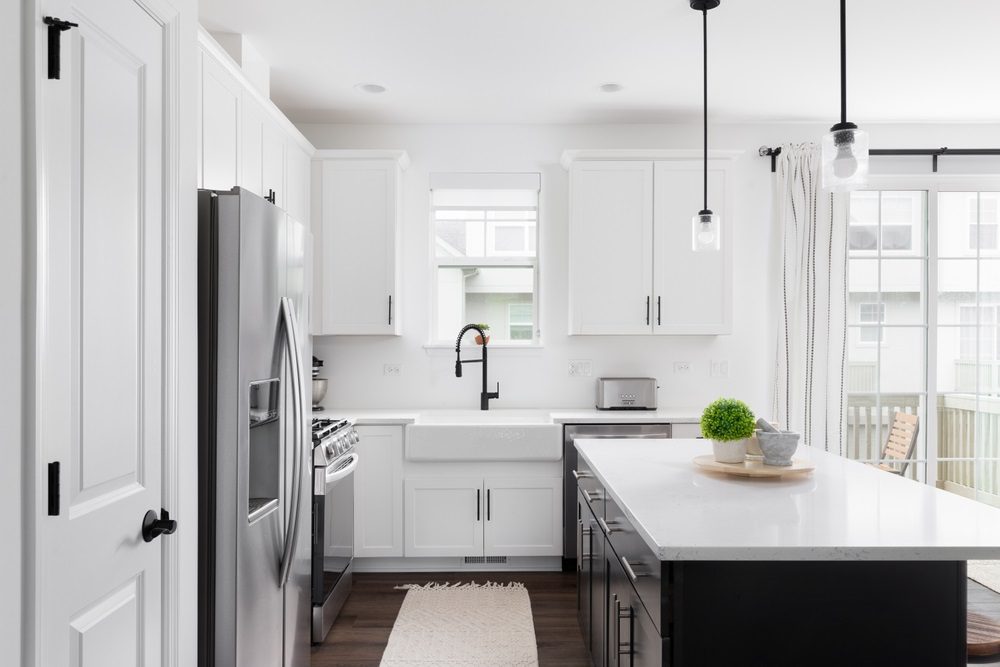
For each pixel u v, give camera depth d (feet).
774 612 4.91
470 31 9.95
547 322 14.32
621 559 6.38
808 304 13.65
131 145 4.72
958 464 14.16
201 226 5.82
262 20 9.57
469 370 14.32
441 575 12.59
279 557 6.71
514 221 14.66
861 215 14.20
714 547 4.55
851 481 6.70
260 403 6.62
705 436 7.27
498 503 12.53
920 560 4.70
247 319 5.93
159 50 5.12
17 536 3.51
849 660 4.92
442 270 14.66
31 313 3.59
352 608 10.93
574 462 12.51
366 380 14.32
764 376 14.35
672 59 10.96
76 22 4.02
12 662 3.48
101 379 4.32
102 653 4.34
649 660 5.26
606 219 13.28
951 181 14.16
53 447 3.79
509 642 9.62
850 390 14.14
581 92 12.44
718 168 13.24
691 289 13.25
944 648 4.98
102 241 4.33
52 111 3.76
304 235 7.62
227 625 5.79
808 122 14.20
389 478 12.50
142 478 4.86
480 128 14.32
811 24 9.71
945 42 10.32
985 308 14.25
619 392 13.52
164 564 5.14
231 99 9.18
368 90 12.39
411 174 14.32
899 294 14.21
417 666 8.90
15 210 3.49
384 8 9.23
